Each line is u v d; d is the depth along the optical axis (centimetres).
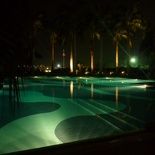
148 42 3231
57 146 265
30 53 210
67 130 661
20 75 209
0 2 203
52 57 4303
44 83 2392
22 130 664
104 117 827
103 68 4572
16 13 205
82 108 1008
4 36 205
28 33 208
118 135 306
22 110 943
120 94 1502
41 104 1109
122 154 256
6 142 564
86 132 639
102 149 264
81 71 4625
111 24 3988
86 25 4047
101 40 4075
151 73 3250
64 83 2400
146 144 283
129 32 3884
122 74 3734
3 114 816
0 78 212
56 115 863
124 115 856
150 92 1609
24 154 243
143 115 854
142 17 3769
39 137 603
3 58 207
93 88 1891
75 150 257
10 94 211
